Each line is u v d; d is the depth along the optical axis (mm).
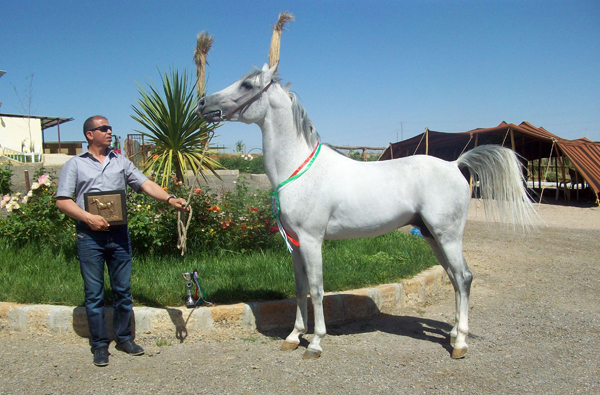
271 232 6105
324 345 3783
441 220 3527
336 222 3580
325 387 2979
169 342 3785
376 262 5605
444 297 5414
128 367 3275
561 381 3117
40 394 2830
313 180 3525
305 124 3615
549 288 5770
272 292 4414
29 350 3564
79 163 3428
